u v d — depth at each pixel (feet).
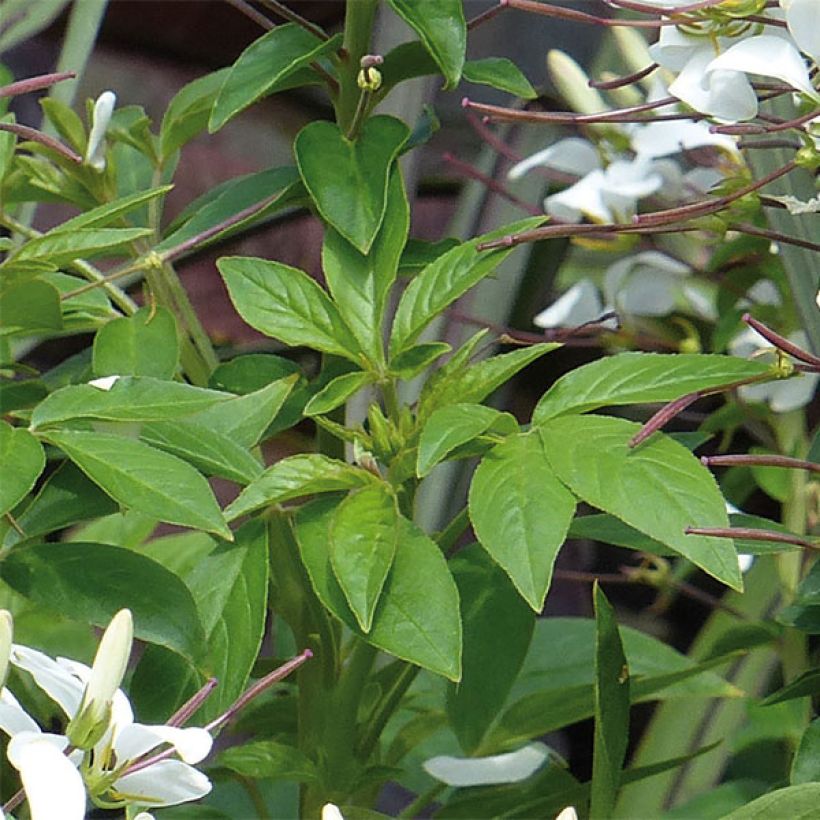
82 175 2.52
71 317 2.44
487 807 2.58
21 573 2.22
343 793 2.45
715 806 2.87
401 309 2.30
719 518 2.07
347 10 2.35
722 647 2.76
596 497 2.09
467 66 2.39
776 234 2.36
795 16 2.15
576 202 2.79
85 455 2.10
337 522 2.16
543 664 2.81
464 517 2.41
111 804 2.04
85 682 2.09
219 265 2.32
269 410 2.31
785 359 2.19
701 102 2.23
